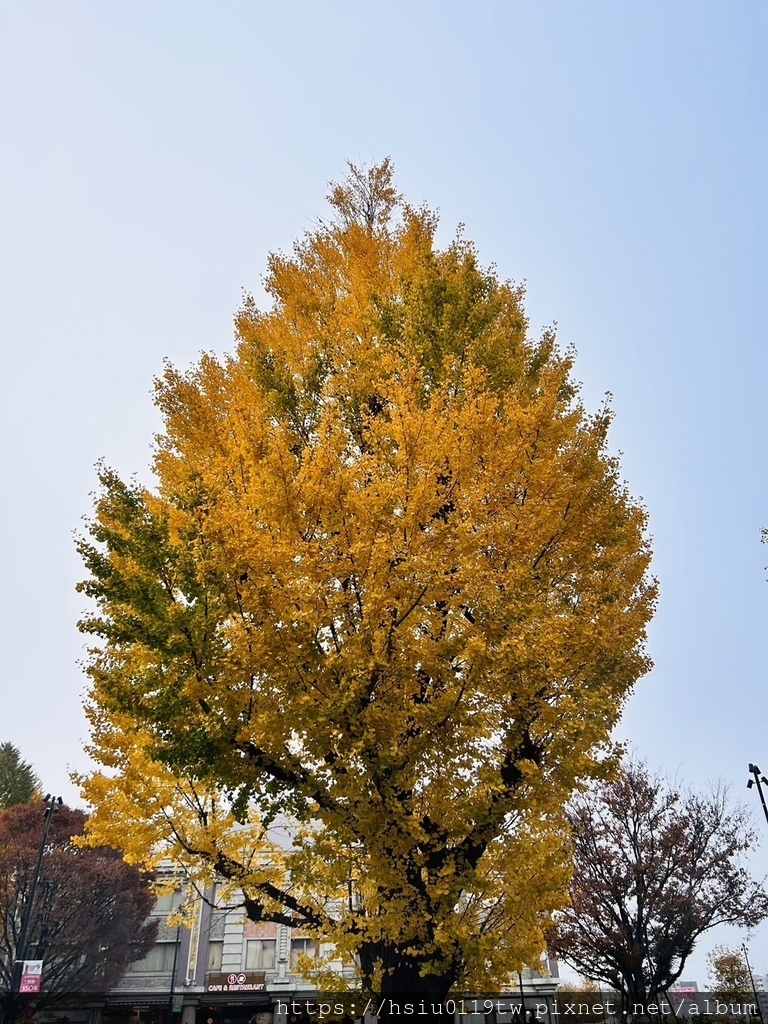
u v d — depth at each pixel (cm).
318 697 571
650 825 2181
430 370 855
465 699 578
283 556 589
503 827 620
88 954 2769
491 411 710
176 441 848
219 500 632
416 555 599
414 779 566
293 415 880
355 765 554
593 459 729
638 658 745
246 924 2859
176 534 638
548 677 585
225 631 598
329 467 630
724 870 2161
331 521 620
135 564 617
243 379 908
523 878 658
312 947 2778
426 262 972
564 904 705
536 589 653
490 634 574
